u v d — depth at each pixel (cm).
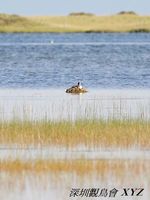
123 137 4119
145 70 11056
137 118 4575
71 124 4344
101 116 4706
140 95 7075
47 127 4256
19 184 3266
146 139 4084
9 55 15700
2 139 4131
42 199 3089
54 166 3528
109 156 3778
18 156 3731
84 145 4038
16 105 5981
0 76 9706
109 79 9400
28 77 9600
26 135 4162
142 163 3619
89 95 7062
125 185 3297
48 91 7606
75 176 3388
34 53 16700
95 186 3281
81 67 11856
